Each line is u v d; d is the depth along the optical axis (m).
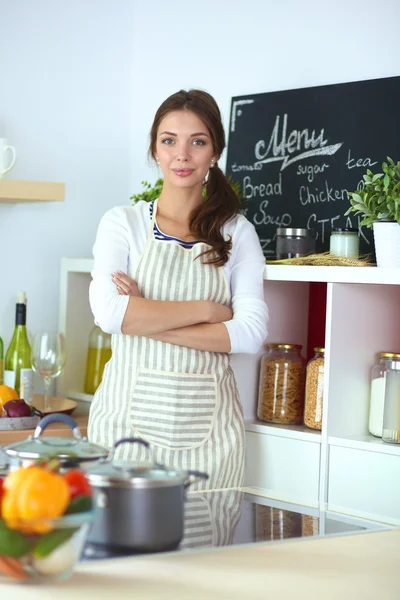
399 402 2.83
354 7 3.39
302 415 3.21
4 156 3.57
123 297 2.86
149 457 2.86
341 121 3.38
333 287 2.90
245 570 1.59
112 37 4.20
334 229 3.09
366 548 1.75
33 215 3.99
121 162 4.25
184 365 2.89
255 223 3.65
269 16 3.68
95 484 1.62
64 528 1.44
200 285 2.95
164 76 4.11
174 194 3.00
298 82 3.58
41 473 1.45
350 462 2.89
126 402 2.92
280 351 3.23
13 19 3.91
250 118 3.70
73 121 4.09
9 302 3.94
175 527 1.67
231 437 2.96
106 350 3.91
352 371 3.00
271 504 2.08
